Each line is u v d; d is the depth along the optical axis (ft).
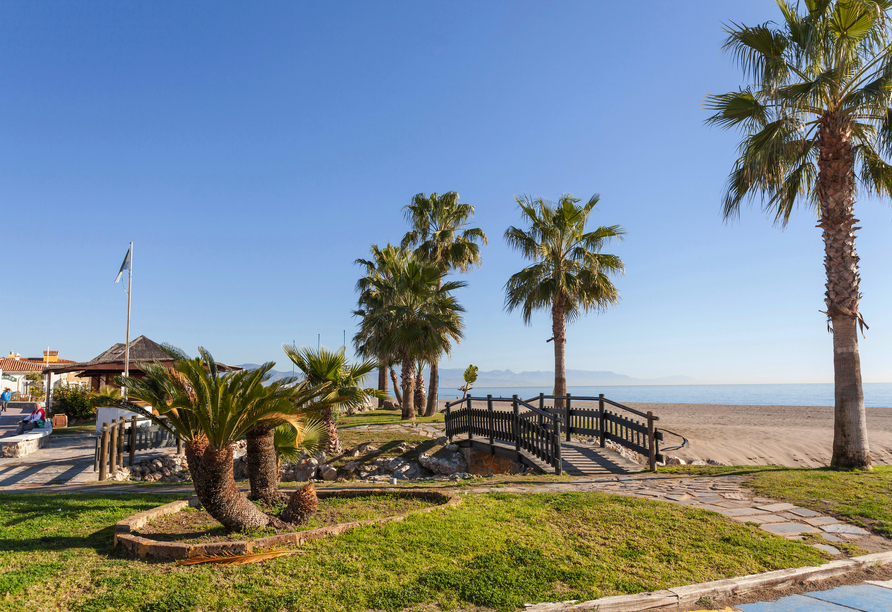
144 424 55.47
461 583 15.37
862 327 37.88
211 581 15.28
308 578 15.52
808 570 17.52
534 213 74.43
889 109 37.40
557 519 22.38
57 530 21.43
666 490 30.58
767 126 38.96
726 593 16.01
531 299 73.97
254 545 17.72
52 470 45.16
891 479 32.07
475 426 53.52
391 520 21.11
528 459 43.19
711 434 59.41
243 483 38.65
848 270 37.88
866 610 15.03
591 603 14.48
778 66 37.24
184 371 19.49
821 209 39.50
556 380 72.33
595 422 50.39
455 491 29.91
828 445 52.70
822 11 36.17
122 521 20.51
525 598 14.69
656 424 73.26
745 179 41.24
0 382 182.19
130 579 15.35
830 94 38.34
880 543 20.71
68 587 14.82
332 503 25.77
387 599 14.28
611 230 72.74
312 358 47.16
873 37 36.37
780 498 27.66
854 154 41.19
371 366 50.75
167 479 47.29
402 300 81.00
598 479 36.17
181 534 20.16
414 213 107.04
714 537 20.53
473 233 103.86
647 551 18.84
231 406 19.27
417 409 92.58
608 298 73.41
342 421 78.69
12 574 15.40
